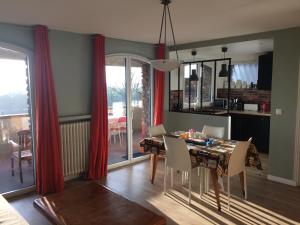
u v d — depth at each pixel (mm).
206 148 3217
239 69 6660
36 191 3668
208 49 5410
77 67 4062
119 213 2232
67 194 2611
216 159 2939
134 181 4051
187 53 6008
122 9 2744
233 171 3061
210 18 3162
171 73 5941
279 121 3941
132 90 5109
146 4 2578
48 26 3525
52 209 2305
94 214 2215
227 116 4828
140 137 5578
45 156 3578
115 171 4543
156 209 3125
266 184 3900
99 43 4117
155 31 3930
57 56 3818
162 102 5402
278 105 3930
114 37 4414
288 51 3764
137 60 5086
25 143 4043
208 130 4105
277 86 3916
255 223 2793
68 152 4008
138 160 5129
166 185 3869
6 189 3625
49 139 3604
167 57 5496
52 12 2826
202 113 5254
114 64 4742
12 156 4148
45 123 3543
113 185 3896
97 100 4145
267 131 5543
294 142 3814
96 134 4176
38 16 2988
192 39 4699
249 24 3498
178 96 5820
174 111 5637
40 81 3473
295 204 3234
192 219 2889
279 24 3502
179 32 4039
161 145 3641
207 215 2975
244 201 3320
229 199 3107
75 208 2320
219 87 7055
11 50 3389
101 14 2936
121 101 4930
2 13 2846
